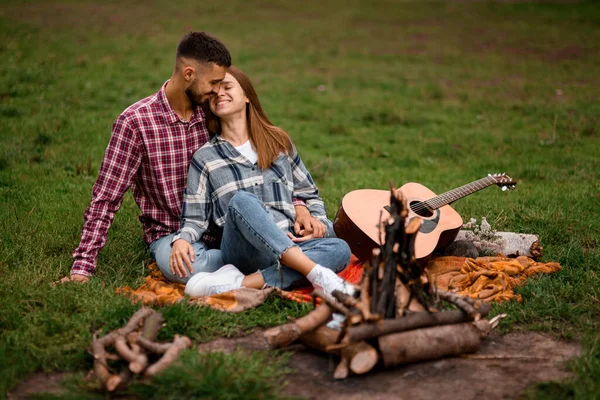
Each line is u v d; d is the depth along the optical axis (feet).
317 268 12.86
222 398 9.74
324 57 56.39
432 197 16.43
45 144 28.14
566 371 10.91
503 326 12.57
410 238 10.97
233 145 14.93
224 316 12.69
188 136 15.17
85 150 27.50
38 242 16.71
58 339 11.75
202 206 14.64
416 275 11.26
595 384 10.27
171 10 77.10
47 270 14.82
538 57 55.62
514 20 74.18
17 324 12.20
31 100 35.53
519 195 22.34
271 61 53.88
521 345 11.91
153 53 51.83
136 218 19.27
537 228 18.33
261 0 88.84
